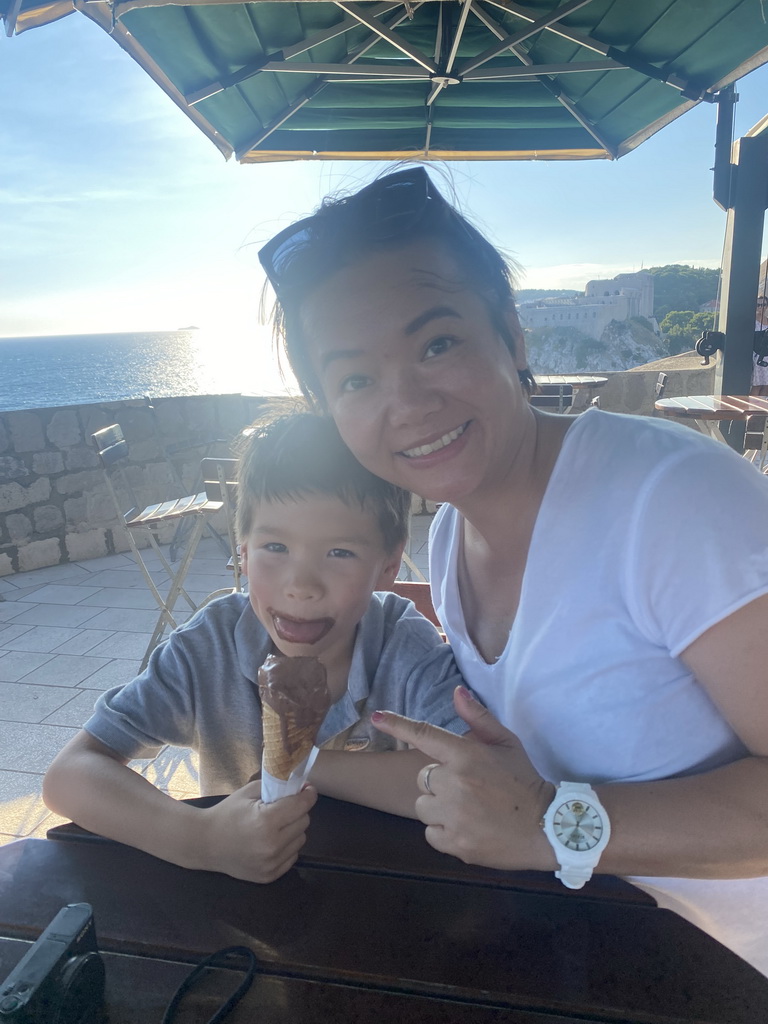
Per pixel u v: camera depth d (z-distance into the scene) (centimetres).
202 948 88
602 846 92
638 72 387
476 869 102
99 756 123
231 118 408
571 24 358
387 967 84
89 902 98
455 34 335
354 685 139
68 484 623
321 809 119
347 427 107
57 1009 74
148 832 107
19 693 381
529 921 91
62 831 115
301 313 110
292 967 85
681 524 93
